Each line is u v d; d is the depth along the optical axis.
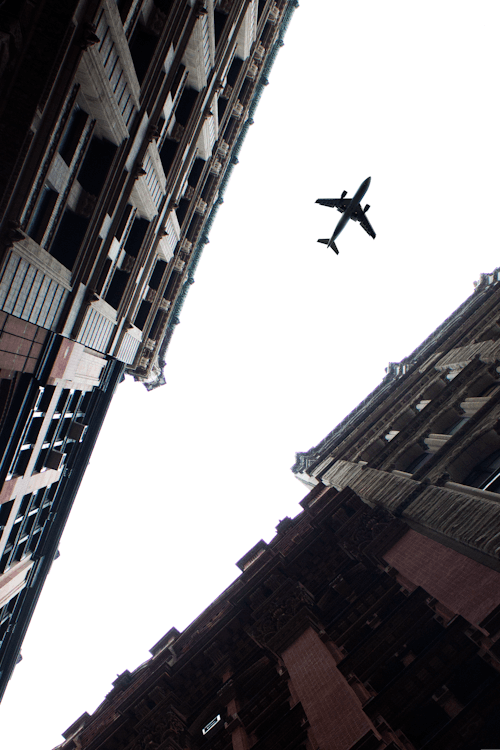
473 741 10.90
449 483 18.55
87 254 19.25
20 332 18.92
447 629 13.29
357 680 14.04
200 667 22.08
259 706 17.45
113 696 26.66
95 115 17.41
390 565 18.70
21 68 13.48
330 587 21.33
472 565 13.85
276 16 35.69
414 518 18.77
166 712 20.12
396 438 26.33
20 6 13.07
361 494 24.28
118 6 16.83
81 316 20.38
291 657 18.38
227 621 23.06
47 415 24.34
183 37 21.59
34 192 14.58
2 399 20.31
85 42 14.08
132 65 17.62
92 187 19.08
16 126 13.47
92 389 31.03
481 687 12.56
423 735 12.06
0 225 13.48
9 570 26.84
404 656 14.56
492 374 23.23
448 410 23.95
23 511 26.00
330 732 12.57
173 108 23.58
